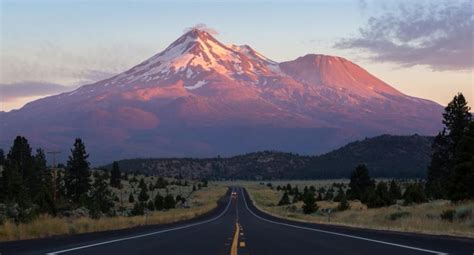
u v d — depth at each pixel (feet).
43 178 344.08
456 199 195.72
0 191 249.34
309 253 70.28
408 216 175.11
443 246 75.41
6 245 78.13
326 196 454.81
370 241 87.20
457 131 277.44
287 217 259.19
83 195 291.58
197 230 129.59
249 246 81.41
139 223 169.78
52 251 69.87
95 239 92.89
